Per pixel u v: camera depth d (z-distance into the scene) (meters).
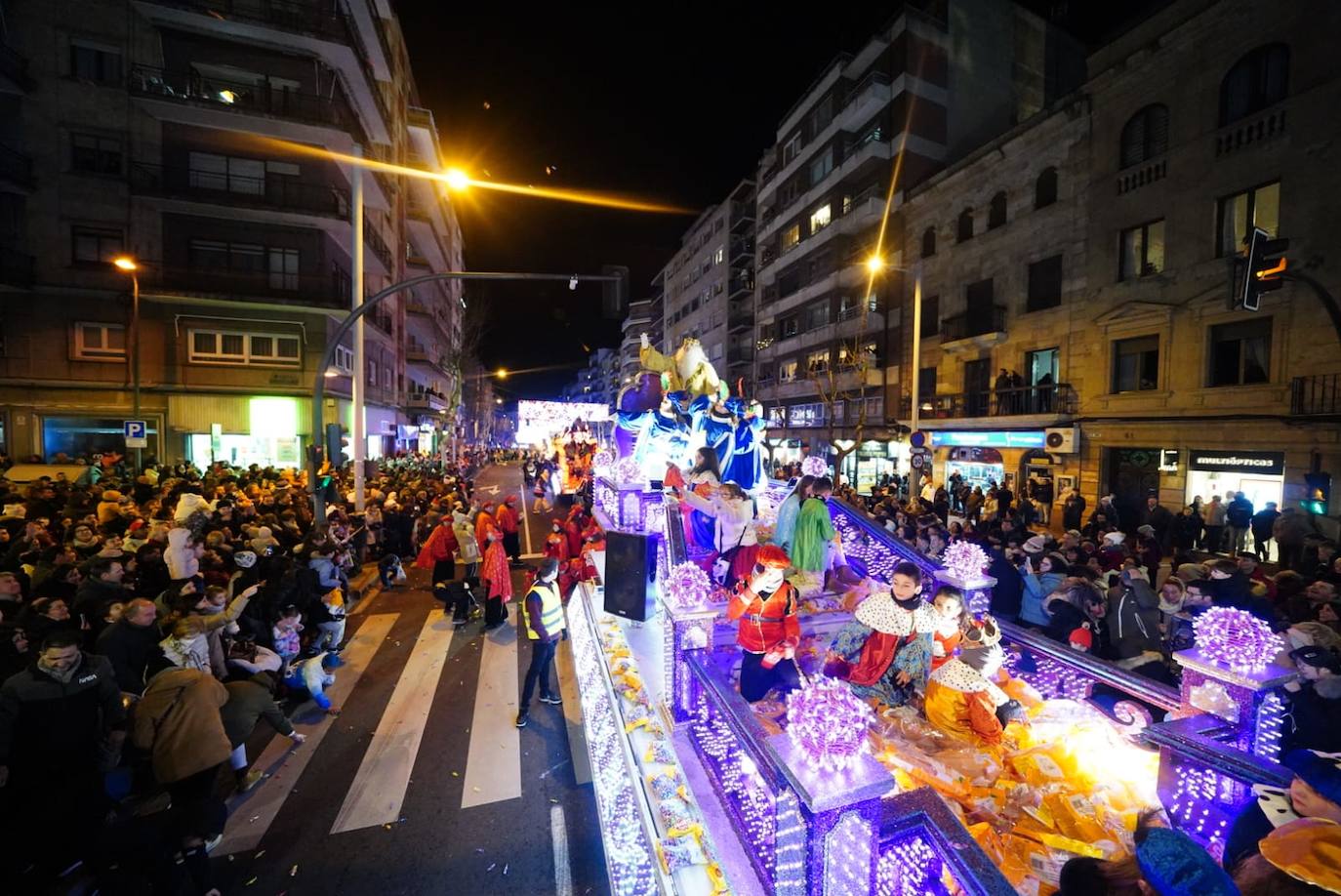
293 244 21.31
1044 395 18.95
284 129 19.59
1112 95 16.88
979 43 27.80
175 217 20.00
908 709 3.68
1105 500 13.58
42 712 3.90
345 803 5.08
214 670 5.76
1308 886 1.52
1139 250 16.34
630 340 77.81
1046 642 4.27
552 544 9.11
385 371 33.25
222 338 20.95
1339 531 11.03
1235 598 6.09
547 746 6.03
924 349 24.39
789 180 35.16
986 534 10.89
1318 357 12.34
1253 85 13.67
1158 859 1.68
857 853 2.11
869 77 27.11
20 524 8.41
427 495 16.09
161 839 3.98
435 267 44.06
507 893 4.12
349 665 8.08
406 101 36.22
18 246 18.56
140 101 18.22
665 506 5.76
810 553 5.26
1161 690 3.57
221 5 18.92
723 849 2.85
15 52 18.12
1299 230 12.63
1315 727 3.53
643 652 5.05
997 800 2.96
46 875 3.87
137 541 8.21
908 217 25.61
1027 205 19.89
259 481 14.81
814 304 32.19
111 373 19.77
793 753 2.24
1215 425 14.07
